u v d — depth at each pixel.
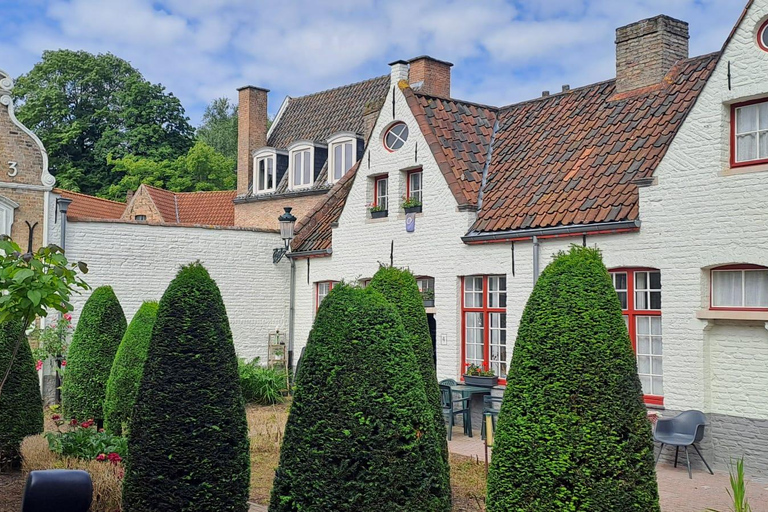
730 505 9.41
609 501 6.23
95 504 8.18
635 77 15.24
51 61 39.34
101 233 17.44
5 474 10.16
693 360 11.52
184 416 7.34
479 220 14.92
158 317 7.63
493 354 14.74
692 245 11.60
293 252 19.44
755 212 10.90
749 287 11.16
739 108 11.38
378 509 5.76
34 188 16.53
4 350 10.59
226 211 29.34
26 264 7.72
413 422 6.02
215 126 54.34
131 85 40.03
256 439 12.76
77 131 38.12
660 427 11.28
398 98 16.78
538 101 17.08
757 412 10.91
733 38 11.24
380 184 17.53
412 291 9.32
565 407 6.42
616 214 12.58
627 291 12.61
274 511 5.98
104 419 12.25
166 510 7.20
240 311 19.05
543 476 6.38
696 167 11.62
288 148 25.19
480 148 16.58
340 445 5.78
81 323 13.94
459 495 9.46
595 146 14.44
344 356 5.94
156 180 37.72
